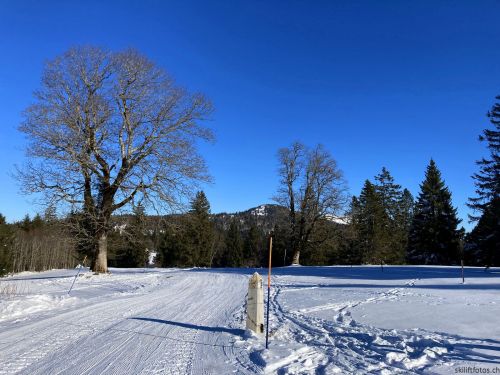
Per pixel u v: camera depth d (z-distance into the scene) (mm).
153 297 16766
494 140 43094
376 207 64500
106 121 26672
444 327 9391
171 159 27859
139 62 27125
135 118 27562
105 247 28812
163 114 27797
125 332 9781
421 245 57750
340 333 9461
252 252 89688
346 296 15820
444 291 16203
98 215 27609
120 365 7094
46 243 61312
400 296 15172
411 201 86062
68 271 45188
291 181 51781
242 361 7379
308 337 9148
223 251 88750
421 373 6309
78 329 10078
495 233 42031
